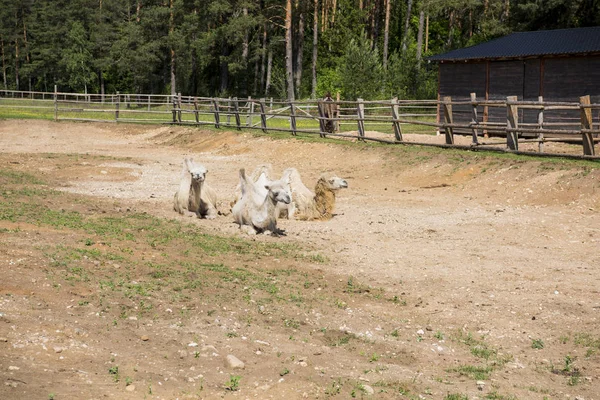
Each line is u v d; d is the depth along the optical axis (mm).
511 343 7426
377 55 48406
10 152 26406
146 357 5957
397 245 11586
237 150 26109
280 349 6609
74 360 5641
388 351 6988
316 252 11016
